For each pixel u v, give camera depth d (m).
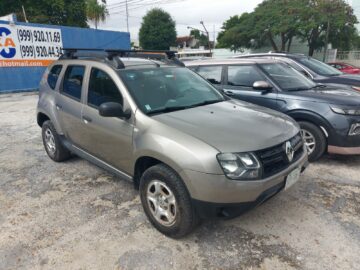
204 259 2.60
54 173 4.48
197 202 2.54
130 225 3.12
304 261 2.55
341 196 3.61
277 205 3.43
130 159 3.15
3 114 9.09
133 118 3.08
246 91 5.23
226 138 2.63
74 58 4.35
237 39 36.53
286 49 37.62
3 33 13.68
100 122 3.46
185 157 2.54
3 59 13.88
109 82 3.45
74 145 4.24
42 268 2.55
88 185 4.05
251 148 2.55
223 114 3.22
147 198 2.98
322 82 7.17
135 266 2.54
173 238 2.88
